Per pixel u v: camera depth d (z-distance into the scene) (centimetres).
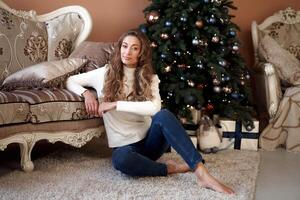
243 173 224
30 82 225
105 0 361
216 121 291
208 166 236
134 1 360
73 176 208
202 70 282
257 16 373
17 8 346
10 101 195
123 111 201
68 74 231
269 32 359
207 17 278
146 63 210
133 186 194
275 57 320
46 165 227
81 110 224
